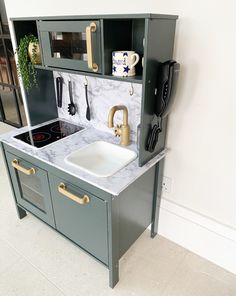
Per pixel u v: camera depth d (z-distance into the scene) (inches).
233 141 49.2
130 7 51.2
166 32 43.5
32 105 67.9
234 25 41.5
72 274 59.3
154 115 49.2
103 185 44.2
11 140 61.2
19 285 56.8
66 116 75.4
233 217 56.0
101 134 65.9
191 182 59.1
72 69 51.1
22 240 68.4
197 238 62.7
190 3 44.1
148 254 64.7
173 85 44.6
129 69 45.4
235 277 59.0
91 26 42.3
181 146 56.8
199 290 56.0
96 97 64.9
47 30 50.3
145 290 55.9
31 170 57.8
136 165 51.1
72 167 49.5
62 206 56.0
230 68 44.4
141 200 56.6
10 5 72.4
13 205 81.9
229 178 52.9
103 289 56.0
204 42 45.3
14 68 122.6
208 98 48.9
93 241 53.7
